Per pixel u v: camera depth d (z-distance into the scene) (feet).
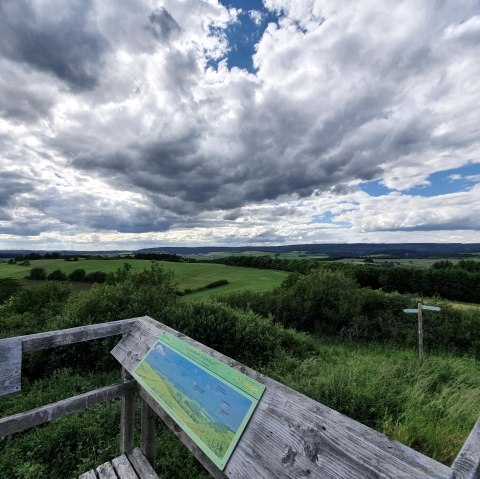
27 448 11.44
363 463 3.63
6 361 6.26
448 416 14.01
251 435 4.72
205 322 26.35
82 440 11.66
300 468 4.01
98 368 21.13
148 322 8.68
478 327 37.86
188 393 6.03
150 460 7.80
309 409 4.44
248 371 5.55
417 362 23.66
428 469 3.31
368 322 41.98
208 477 9.85
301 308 47.16
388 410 14.67
